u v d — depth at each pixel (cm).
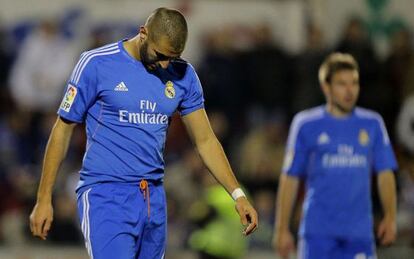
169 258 3759
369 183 2695
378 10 4753
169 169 4366
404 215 3950
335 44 4578
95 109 1995
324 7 4772
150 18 1942
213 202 3588
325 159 2675
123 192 1981
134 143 1989
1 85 4859
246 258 3831
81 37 4856
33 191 4238
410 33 4719
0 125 4712
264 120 4697
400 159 4272
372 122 2705
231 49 4791
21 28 4884
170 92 2008
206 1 4844
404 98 4497
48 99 4841
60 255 3822
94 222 1967
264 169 4338
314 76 4528
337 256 2666
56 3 4881
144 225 2005
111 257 1947
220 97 4719
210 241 3562
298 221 3728
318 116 2706
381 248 3709
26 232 4138
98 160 1989
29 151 4638
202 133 2078
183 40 1917
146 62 1973
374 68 4475
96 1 4853
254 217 2012
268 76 4697
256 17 4862
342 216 2662
